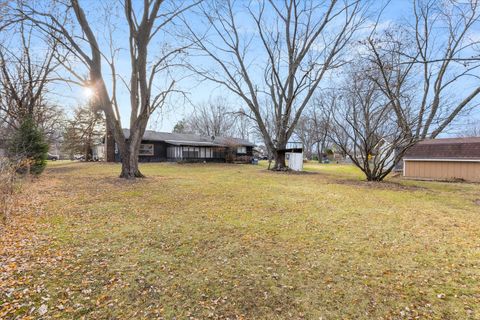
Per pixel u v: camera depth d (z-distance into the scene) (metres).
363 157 12.94
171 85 12.06
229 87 18.36
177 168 19.61
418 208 6.62
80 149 28.11
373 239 4.25
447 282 2.86
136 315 2.27
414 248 3.85
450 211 6.30
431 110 12.92
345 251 3.73
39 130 12.15
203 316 2.28
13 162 7.87
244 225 4.93
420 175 15.64
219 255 3.55
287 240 4.16
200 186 9.80
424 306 2.42
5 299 2.40
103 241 4.00
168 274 2.99
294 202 7.14
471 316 2.27
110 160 25.19
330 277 2.96
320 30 16.59
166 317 2.25
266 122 26.84
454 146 15.01
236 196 7.86
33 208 6.04
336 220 5.38
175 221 5.14
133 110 12.01
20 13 9.01
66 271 3.00
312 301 2.50
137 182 10.66
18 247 3.65
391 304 2.45
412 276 2.99
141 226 4.79
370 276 2.99
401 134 11.55
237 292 2.64
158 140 27.17
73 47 10.43
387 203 7.22
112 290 2.64
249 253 3.62
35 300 2.42
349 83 21.75
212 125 44.25
